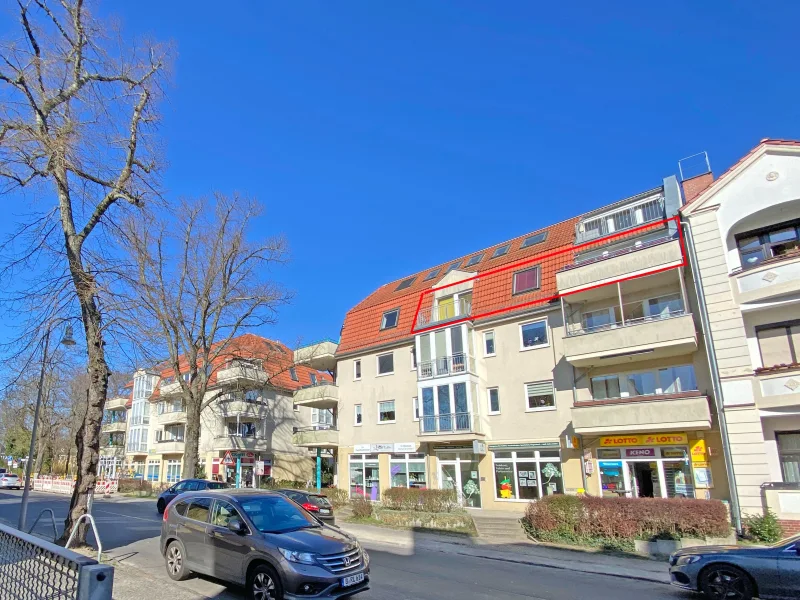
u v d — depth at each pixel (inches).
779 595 300.7
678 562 338.6
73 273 406.0
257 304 1071.0
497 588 353.1
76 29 399.2
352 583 270.2
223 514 310.3
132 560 381.4
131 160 436.1
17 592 166.1
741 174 645.9
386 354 1039.6
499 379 856.3
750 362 598.9
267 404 1491.1
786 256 590.2
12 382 405.1
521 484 796.0
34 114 378.0
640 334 676.7
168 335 984.3
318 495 717.3
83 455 414.0
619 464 700.7
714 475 622.2
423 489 731.4
